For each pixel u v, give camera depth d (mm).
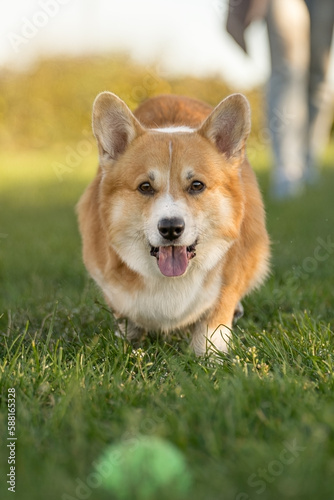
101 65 22953
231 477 2766
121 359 4215
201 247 4566
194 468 2814
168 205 4324
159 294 4680
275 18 10430
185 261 4438
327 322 5160
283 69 10641
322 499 2598
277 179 11289
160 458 2918
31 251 8109
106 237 4754
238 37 8875
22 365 4027
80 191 13617
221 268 4750
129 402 3492
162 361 4281
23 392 3611
